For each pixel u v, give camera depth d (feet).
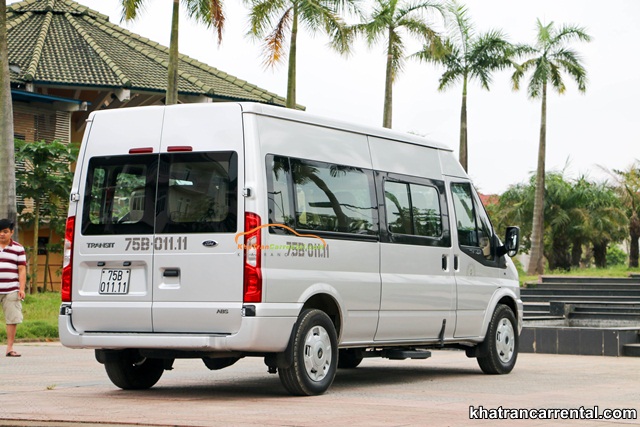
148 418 25.70
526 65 146.20
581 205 179.11
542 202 150.20
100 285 31.94
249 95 116.26
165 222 31.14
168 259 30.94
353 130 35.04
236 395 32.30
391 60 108.58
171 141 31.55
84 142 33.12
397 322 36.09
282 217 30.99
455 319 39.37
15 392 33.12
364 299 34.24
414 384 36.91
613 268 154.61
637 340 57.93
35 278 90.43
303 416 26.30
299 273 31.37
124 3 74.84
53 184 91.30
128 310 31.27
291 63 90.94
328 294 32.55
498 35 137.49
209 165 30.86
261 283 29.91
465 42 138.10
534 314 86.48
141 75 108.17
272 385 36.11
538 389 35.14
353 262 33.88
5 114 70.13
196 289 30.48
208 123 31.17
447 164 40.50
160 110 32.04
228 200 30.40
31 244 105.19
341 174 33.91
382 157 36.35
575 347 57.36
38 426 24.77
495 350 41.65
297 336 31.12
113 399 30.89
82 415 26.48
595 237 177.99
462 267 40.01
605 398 32.12
